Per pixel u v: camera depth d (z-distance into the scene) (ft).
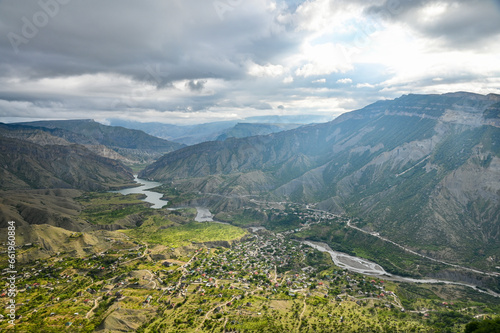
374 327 591.37
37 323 593.01
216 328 587.27
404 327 590.96
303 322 608.19
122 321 598.34
